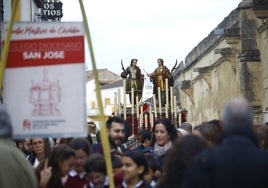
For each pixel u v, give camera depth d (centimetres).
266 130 846
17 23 706
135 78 2333
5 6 1903
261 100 2806
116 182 777
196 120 4475
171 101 1955
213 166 533
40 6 2978
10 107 703
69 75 698
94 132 1970
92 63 672
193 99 4522
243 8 2825
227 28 2989
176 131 968
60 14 3144
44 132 700
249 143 541
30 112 701
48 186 771
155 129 964
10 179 607
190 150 598
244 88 2811
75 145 817
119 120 963
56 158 769
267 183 528
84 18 679
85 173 805
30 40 704
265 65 2727
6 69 707
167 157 611
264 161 532
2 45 727
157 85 2392
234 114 551
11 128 634
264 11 2234
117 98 2086
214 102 3803
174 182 597
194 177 535
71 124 696
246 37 2820
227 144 543
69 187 786
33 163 1081
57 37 703
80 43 699
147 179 835
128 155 766
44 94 701
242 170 528
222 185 527
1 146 616
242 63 2823
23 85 703
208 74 3878
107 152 661
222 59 3434
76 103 697
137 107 1959
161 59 2408
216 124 859
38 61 703
